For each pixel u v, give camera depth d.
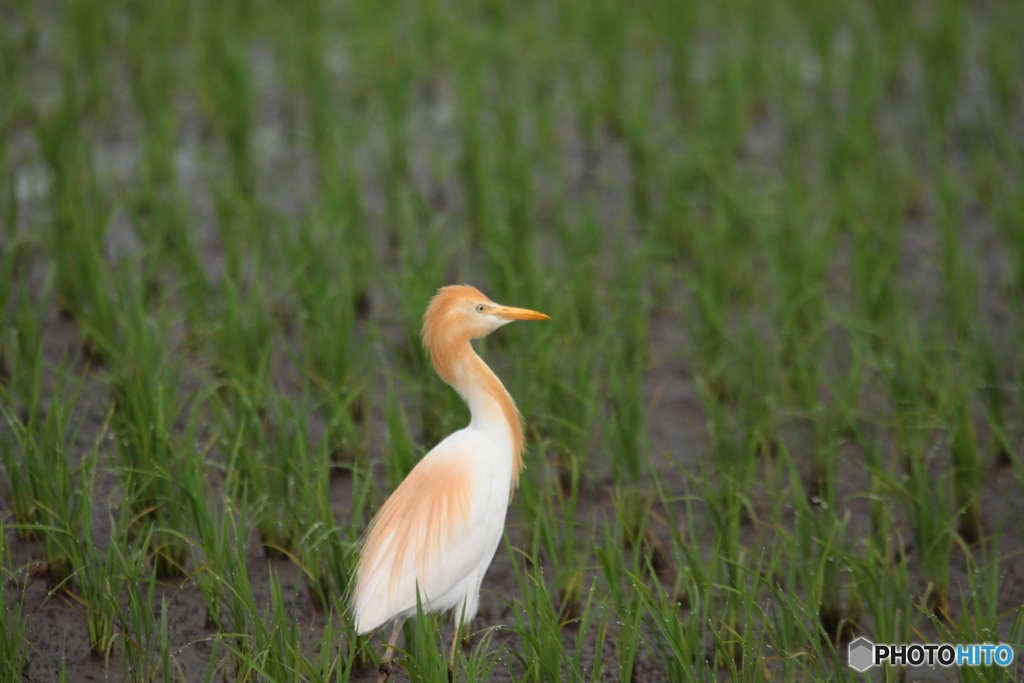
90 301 13.04
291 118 20.08
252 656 7.77
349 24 23.95
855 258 14.24
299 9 24.39
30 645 8.32
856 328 12.16
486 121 19.55
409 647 8.34
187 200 15.30
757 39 22.94
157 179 16.70
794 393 12.22
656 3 24.50
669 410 12.64
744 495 9.90
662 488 10.99
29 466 9.20
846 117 19.31
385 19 23.48
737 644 8.79
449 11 24.52
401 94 18.56
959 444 10.35
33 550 9.59
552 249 15.62
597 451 11.70
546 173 18.19
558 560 9.82
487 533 8.43
